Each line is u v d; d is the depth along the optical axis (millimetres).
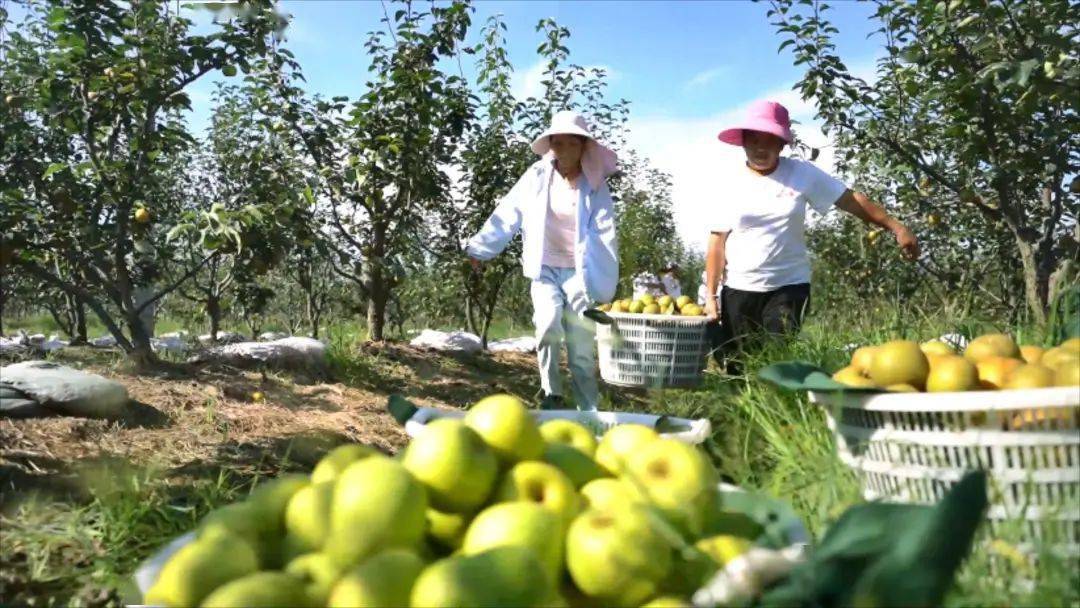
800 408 2961
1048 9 4820
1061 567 1563
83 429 4016
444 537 1601
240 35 5961
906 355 2268
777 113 4629
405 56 7648
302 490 1633
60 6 5453
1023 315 5363
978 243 8555
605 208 5043
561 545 1481
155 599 1430
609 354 4973
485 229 5246
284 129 7508
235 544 1495
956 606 1486
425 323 14352
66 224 5754
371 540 1439
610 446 1920
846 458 2205
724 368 4930
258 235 5801
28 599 2172
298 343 6625
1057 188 5625
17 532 2461
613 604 1415
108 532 2463
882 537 1300
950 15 5199
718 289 5031
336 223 7887
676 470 1611
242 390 5492
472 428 1743
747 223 4754
